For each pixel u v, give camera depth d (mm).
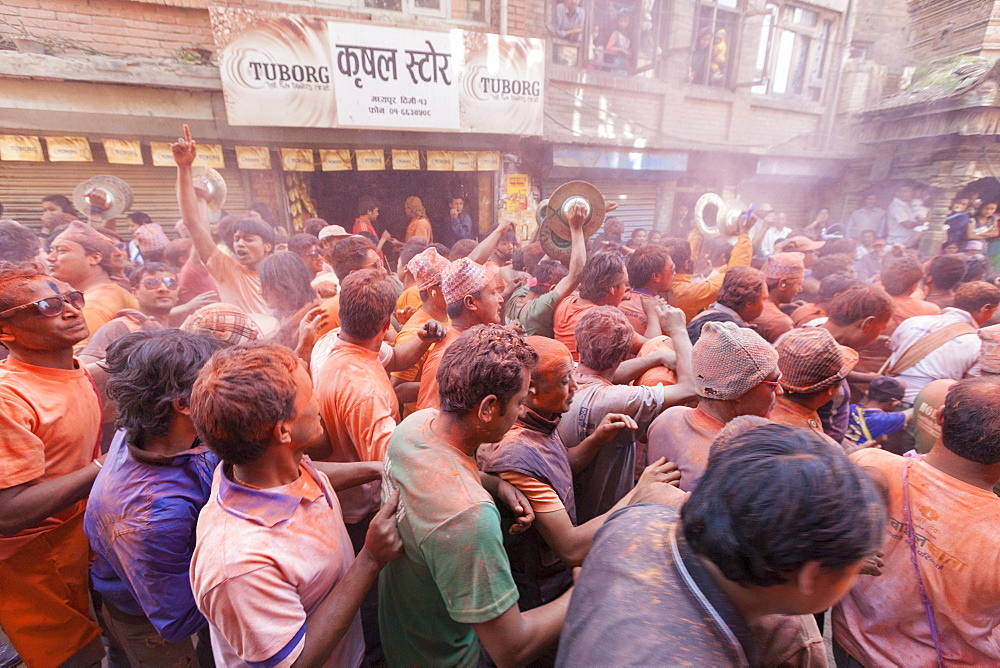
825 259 3861
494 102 6789
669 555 757
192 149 2672
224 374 926
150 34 5270
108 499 1166
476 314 2137
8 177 5293
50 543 1528
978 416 1129
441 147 6816
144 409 1169
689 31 8383
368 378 1660
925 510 1218
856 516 599
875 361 2934
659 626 669
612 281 2545
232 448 946
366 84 5977
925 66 9094
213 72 5477
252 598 906
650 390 1725
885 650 1317
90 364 1968
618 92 8148
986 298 2674
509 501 1253
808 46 9812
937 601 1212
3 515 1298
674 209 9570
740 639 667
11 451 1311
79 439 1538
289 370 1010
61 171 5480
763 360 1328
